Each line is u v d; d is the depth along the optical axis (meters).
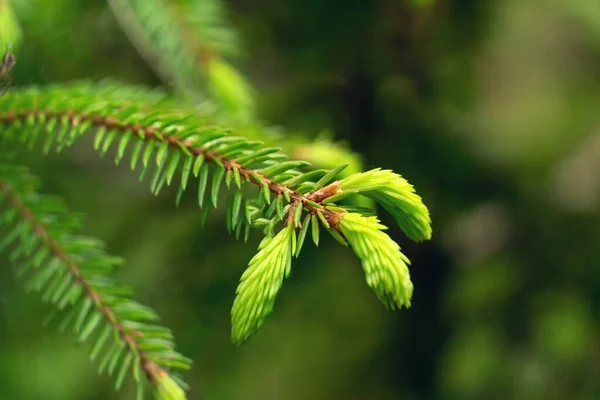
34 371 1.01
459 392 1.17
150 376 0.68
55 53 0.88
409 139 1.14
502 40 1.25
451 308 1.23
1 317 0.99
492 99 1.31
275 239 0.65
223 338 1.06
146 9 0.78
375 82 1.15
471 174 1.17
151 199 1.11
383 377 1.19
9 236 0.70
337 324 1.17
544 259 1.24
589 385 1.14
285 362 1.13
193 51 0.78
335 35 1.13
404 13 1.10
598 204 1.25
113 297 0.69
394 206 0.65
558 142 1.30
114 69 0.98
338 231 0.65
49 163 1.06
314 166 0.76
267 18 1.13
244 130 0.75
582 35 1.30
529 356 1.17
